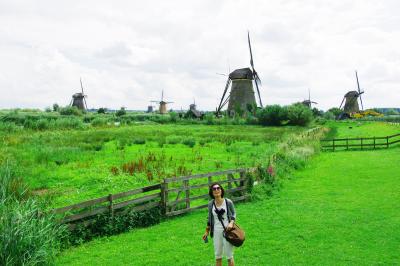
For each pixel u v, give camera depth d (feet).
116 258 29.76
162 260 29.25
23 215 26.68
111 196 35.88
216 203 22.86
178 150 95.81
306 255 29.66
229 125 238.68
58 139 111.75
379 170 69.62
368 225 36.91
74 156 76.64
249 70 278.05
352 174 66.39
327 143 122.31
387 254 29.50
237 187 48.49
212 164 72.33
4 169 43.50
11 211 27.63
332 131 184.55
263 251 30.68
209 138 127.44
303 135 113.39
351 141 126.62
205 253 30.66
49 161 70.49
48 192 45.88
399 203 45.09
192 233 35.83
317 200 48.06
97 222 35.01
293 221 38.86
